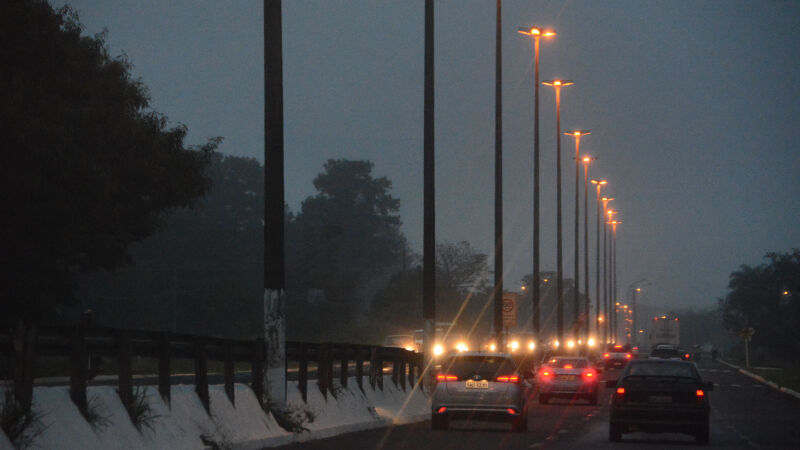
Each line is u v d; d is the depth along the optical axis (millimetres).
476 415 60656
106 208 83500
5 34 77312
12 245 79375
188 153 95812
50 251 82188
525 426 62250
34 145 70875
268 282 51250
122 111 88062
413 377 82125
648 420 55688
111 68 91875
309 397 55688
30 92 74375
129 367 37062
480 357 61938
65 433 32000
